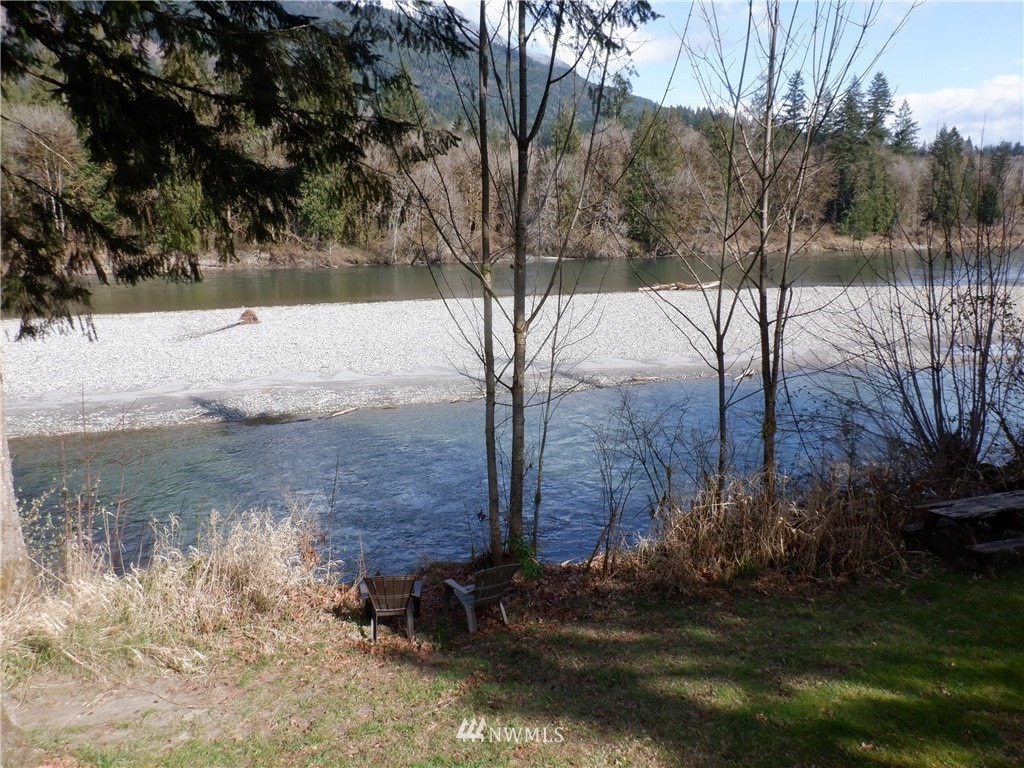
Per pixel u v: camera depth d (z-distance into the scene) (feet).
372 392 54.54
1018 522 21.56
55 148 21.21
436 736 13.28
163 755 12.73
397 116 20.63
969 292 24.75
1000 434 26.76
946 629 16.40
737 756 12.23
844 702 13.62
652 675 15.12
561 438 41.47
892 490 22.97
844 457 24.48
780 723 13.07
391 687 15.14
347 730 13.56
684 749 12.53
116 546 28.19
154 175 19.27
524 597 19.45
